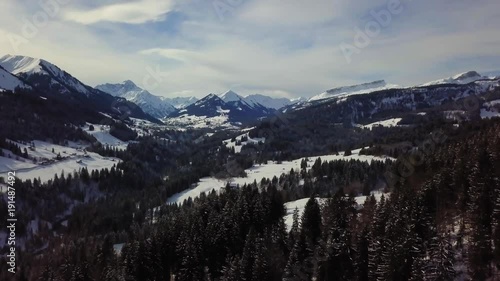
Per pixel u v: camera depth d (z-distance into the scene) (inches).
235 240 4202.8
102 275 4252.0
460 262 3240.7
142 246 4131.4
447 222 3762.3
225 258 4077.3
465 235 3476.9
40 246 6619.1
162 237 4382.4
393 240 3358.8
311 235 4037.9
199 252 4023.1
